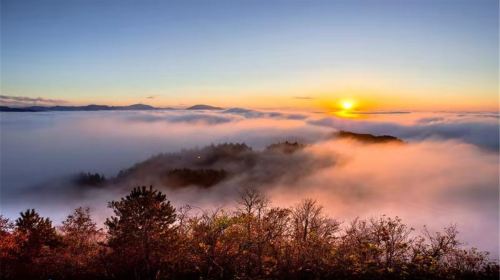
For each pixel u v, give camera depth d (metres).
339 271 24.47
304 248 26.39
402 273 23.27
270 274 24.77
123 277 27.73
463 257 24.89
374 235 26.83
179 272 26.98
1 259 31.14
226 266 26.59
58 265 31.34
